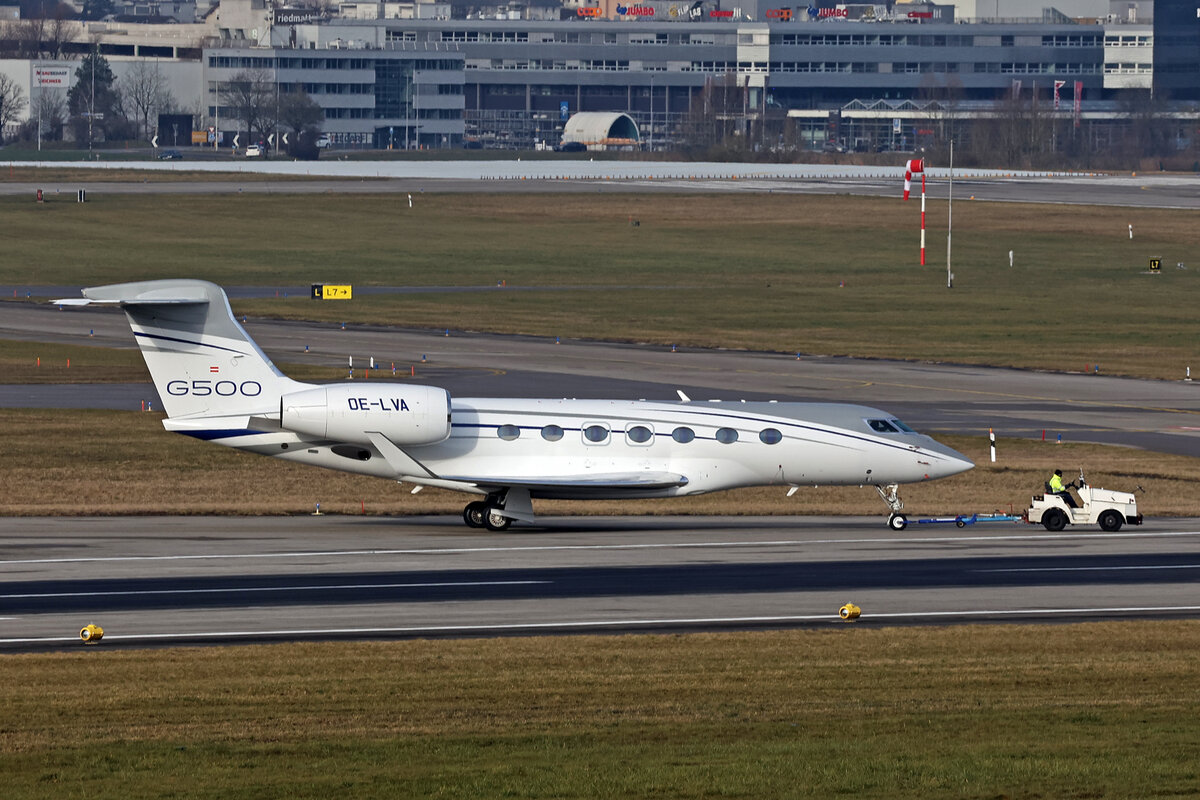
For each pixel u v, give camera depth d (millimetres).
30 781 80375
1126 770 81562
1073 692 105062
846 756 85125
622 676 108625
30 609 130000
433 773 81438
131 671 108500
